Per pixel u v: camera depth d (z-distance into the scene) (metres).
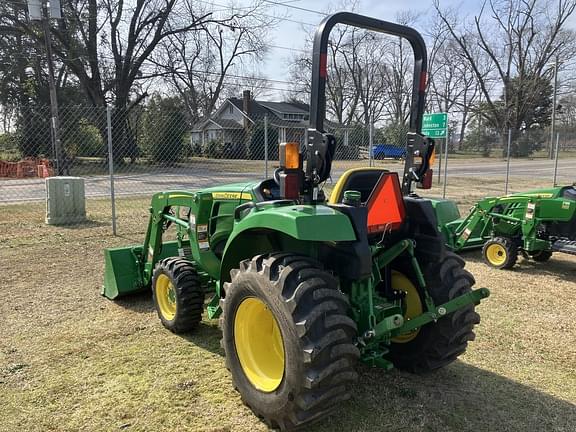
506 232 6.60
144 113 20.98
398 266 3.26
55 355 3.59
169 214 4.47
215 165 19.83
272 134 24.78
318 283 2.44
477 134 40.69
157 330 4.07
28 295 4.89
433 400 3.06
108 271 4.77
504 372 3.46
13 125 21.14
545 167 26.62
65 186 8.46
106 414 2.85
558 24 42.06
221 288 3.28
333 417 2.85
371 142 11.30
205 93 39.69
